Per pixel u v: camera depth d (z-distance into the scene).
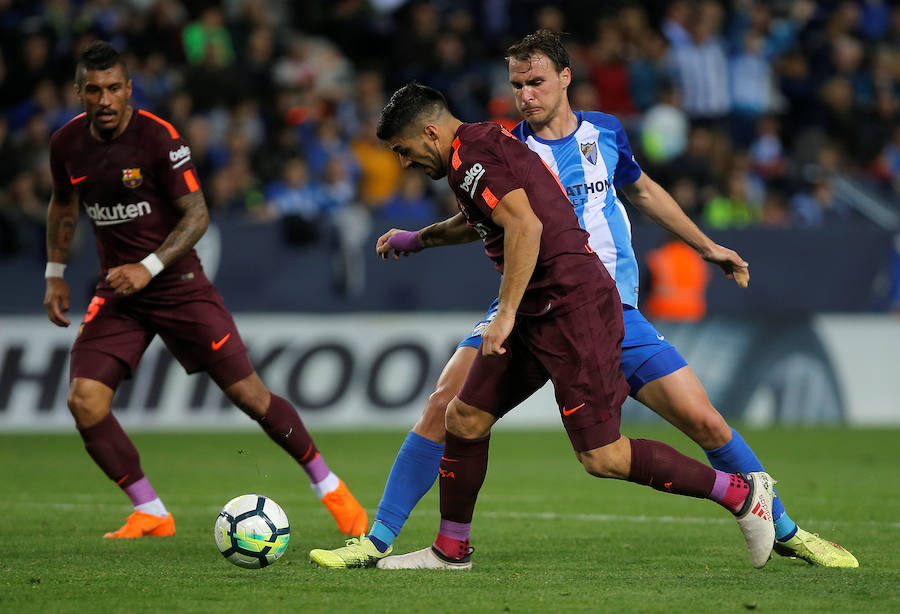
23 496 28.66
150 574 17.45
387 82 60.00
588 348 16.73
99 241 22.66
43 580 16.88
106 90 21.16
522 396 17.98
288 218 46.34
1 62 55.69
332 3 68.31
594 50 62.81
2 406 45.12
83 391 21.62
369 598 15.53
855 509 26.31
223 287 45.94
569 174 19.55
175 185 21.89
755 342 49.12
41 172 47.41
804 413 49.53
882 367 50.19
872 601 15.42
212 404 46.69
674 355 18.23
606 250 19.45
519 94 19.55
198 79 54.47
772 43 68.38
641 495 29.22
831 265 49.62
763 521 17.58
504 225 16.56
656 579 17.25
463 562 18.28
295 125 55.03
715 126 59.28
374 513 26.09
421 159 17.33
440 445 18.84
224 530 17.48
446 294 47.62
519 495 29.23
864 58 67.56
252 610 14.66
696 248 20.12
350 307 47.06
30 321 45.25
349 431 46.41
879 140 62.53
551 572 17.95
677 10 62.75
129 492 21.91
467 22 62.34
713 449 18.17
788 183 56.34
